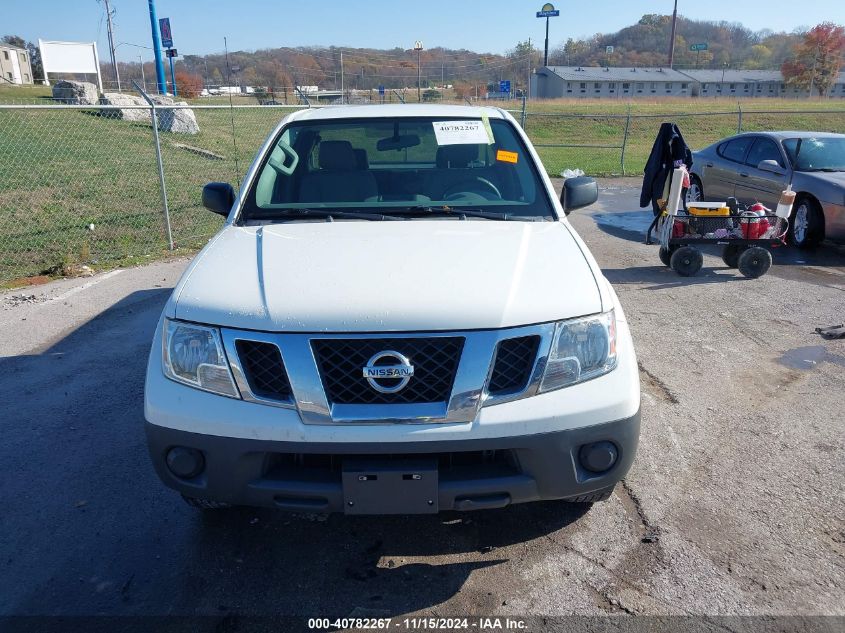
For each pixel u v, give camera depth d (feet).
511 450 7.66
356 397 7.57
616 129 96.37
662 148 24.89
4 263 25.16
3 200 33.78
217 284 8.52
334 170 12.19
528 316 7.75
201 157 50.65
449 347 7.59
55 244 27.71
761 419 13.03
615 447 8.04
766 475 11.02
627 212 39.24
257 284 8.40
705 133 95.55
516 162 12.33
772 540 9.36
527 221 10.87
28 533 9.69
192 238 29.48
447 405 7.48
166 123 60.90
